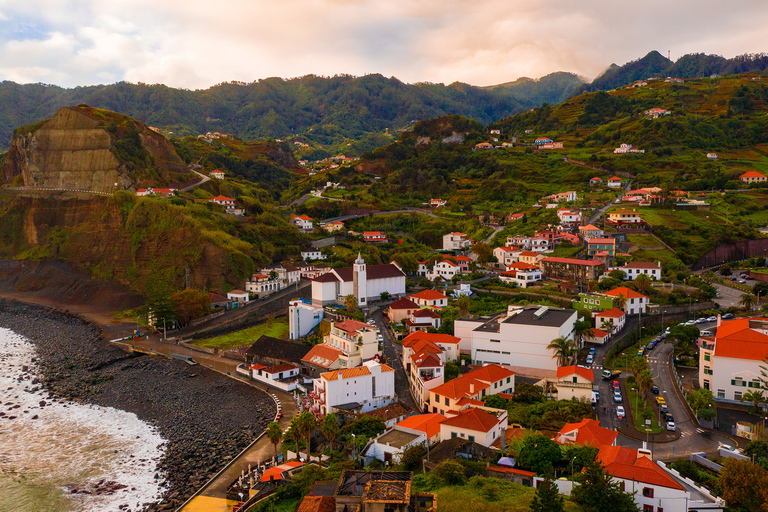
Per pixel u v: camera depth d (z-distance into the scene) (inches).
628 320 5541.3
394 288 7249.0
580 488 2145.7
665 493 2142.0
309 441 3070.9
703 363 3868.1
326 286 6884.8
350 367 4370.1
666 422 3383.4
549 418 3309.5
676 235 7859.3
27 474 3319.4
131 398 4532.5
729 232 7785.4
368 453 3021.7
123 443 3742.6
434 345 4493.1
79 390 4741.6
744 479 2192.4
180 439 3757.4
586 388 3740.2
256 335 5984.3
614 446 2571.4
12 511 2903.5
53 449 3666.3
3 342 6264.8
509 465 2603.3
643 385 3543.3
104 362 5383.9
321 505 2065.7
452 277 7613.2
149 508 2903.5
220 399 4370.1
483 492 2268.7
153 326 6378.0
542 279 7121.1
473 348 4744.1
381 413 3631.9
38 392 4719.5
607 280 6323.8
